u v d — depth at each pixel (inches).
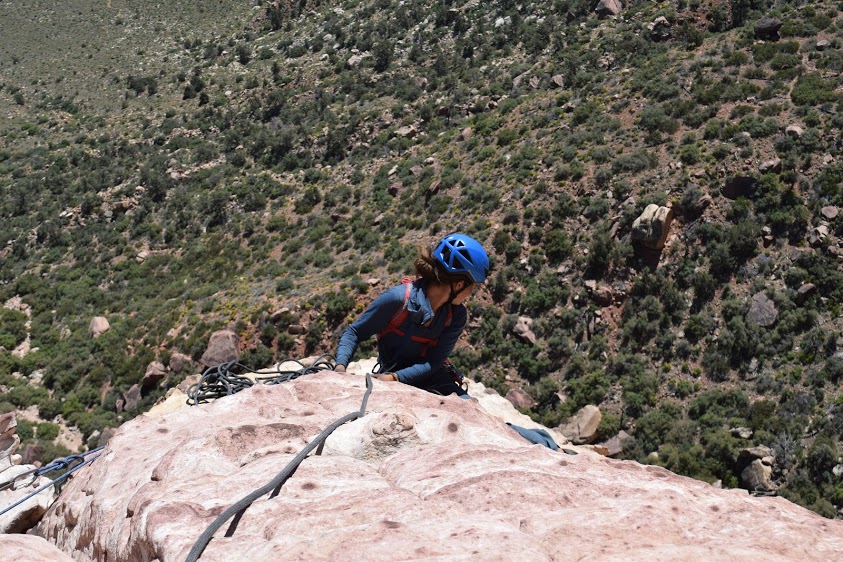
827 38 1716.3
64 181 2913.4
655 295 1327.5
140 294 2145.7
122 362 1774.1
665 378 1202.0
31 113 3818.9
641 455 1099.9
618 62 2090.3
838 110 1429.6
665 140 1563.7
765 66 1684.3
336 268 1749.5
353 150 2410.2
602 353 1282.0
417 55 2947.8
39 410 1744.6
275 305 1635.1
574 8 2630.4
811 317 1166.3
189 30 4522.6
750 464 991.0
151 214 2536.9
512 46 2687.0
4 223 2738.7
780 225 1315.2
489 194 1668.3
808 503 925.8
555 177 1601.9
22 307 2262.6
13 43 4653.1
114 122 3462.1
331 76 3134.8
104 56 4352.9
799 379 1098.7
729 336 1197.1
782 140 1412.4
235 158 2620.6
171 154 2910.9
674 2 2290.8
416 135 2351.1
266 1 4566.9
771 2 2059.5
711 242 1334.9
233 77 3538.4
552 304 1387.8
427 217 1761.8
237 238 2187.5
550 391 1264.8
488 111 2268.7
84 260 2418.8
